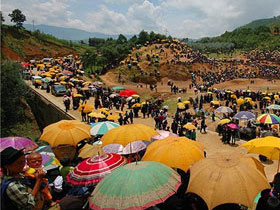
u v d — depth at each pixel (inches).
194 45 5231.3
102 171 223.6
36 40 3976.4
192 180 191.3
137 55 3255.4
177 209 204.7
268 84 2549.2
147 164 193.8
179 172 259.0
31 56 3553.2
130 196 165.6
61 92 1453.0
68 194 214.1
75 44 5118.1
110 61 3319.4
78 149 379.9
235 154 212.4
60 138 309.1
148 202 164.1
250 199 167.3
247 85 2536.9
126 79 2800.2
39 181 176.2
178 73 2920.8
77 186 214.2
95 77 2711.6
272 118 596.7
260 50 4495.6
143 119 1144.8
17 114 1215.6
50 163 313.1
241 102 1342.3
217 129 947.3
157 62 3075.8
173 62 3070.9
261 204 198.8
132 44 4082.2
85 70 2945.4
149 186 171.8
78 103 1186.0
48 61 3095.5
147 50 3550.7
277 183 199.5
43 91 1604.3
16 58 3152.1
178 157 242.2
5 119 1152.8
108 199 167.9
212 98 1670.8
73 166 299.1
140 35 4097.0
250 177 179.3
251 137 834.2
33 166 201.6
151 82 2797.7
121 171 185.6
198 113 1199.6
